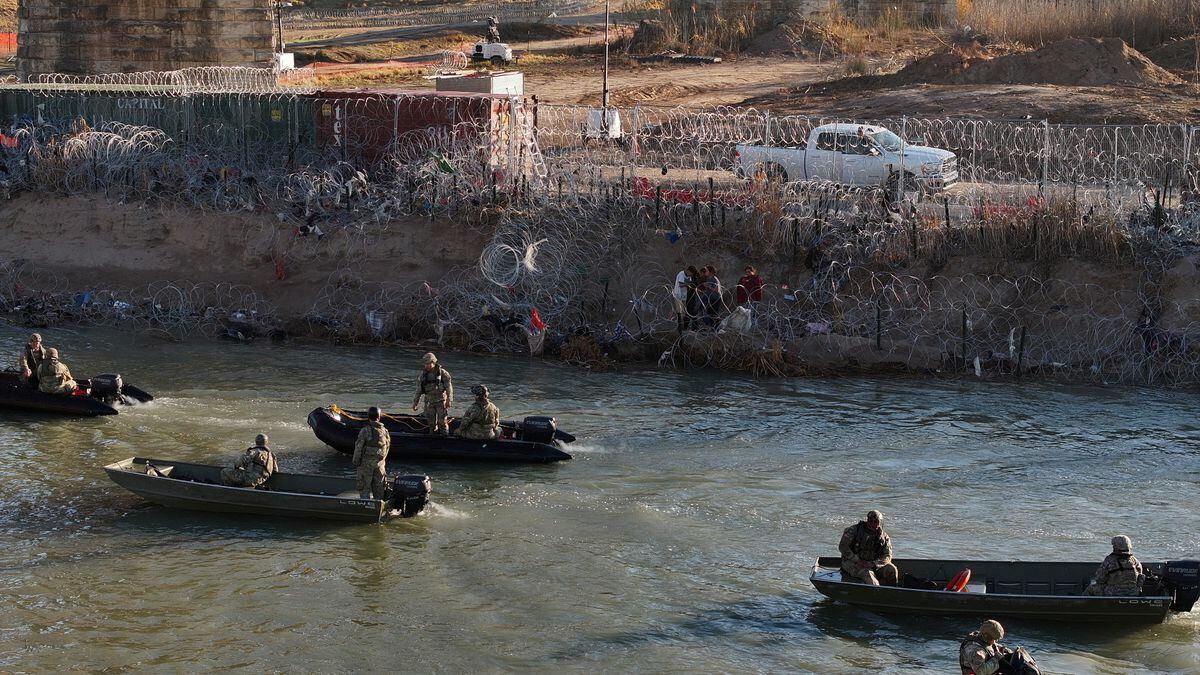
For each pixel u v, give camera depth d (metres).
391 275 33.06
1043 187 32.22
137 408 26.12
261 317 32.47
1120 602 16.64
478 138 35.31
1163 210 31.02
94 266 34.75
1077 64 52.81
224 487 20.47
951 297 30.47
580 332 30.66
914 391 27.78
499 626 17.17
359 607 17.69
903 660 16.27
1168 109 44.09
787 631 17.06
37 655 16.23
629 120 43.28
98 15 51.53
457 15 98.25
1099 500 21.39
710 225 32.22
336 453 23.75
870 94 51.94
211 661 16.16
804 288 30.86
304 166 35.69
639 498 21.59
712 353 29.50
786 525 20.47
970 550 19.30
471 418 23.34
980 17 72.62
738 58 73.75
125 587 18.19
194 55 51.78
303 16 100.38
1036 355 29.38
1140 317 29.38
